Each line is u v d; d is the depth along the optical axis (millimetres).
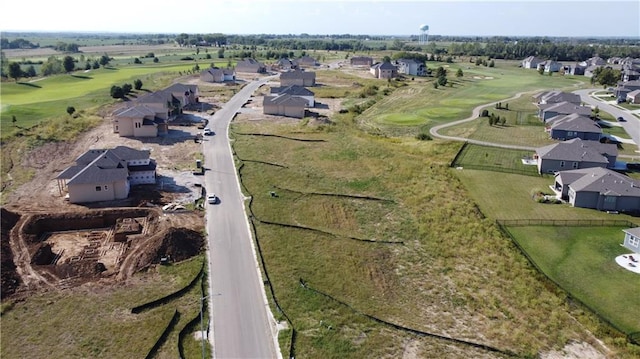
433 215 57812
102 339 35500
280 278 44250
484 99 135500
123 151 67750
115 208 57031
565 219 56562
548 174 72062
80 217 54031
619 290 42438
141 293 41156
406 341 36438
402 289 43562
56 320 37406
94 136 89188
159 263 45938
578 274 45000
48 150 79688
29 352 34000
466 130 98875
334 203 62094
